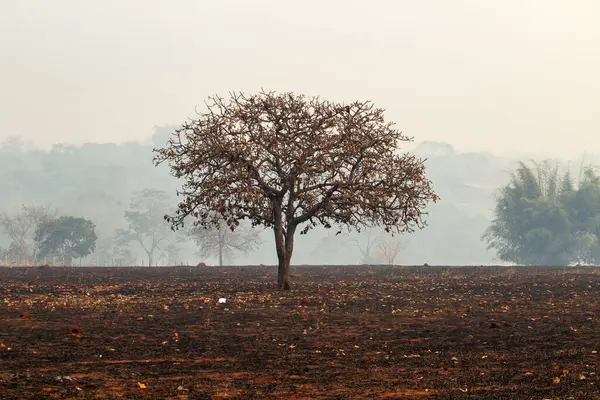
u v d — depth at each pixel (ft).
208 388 70.38
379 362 84.48
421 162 196.54
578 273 291.38
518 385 70.85
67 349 90.84
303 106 192.54
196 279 248.52
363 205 188.65
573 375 74.59
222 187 184.34
